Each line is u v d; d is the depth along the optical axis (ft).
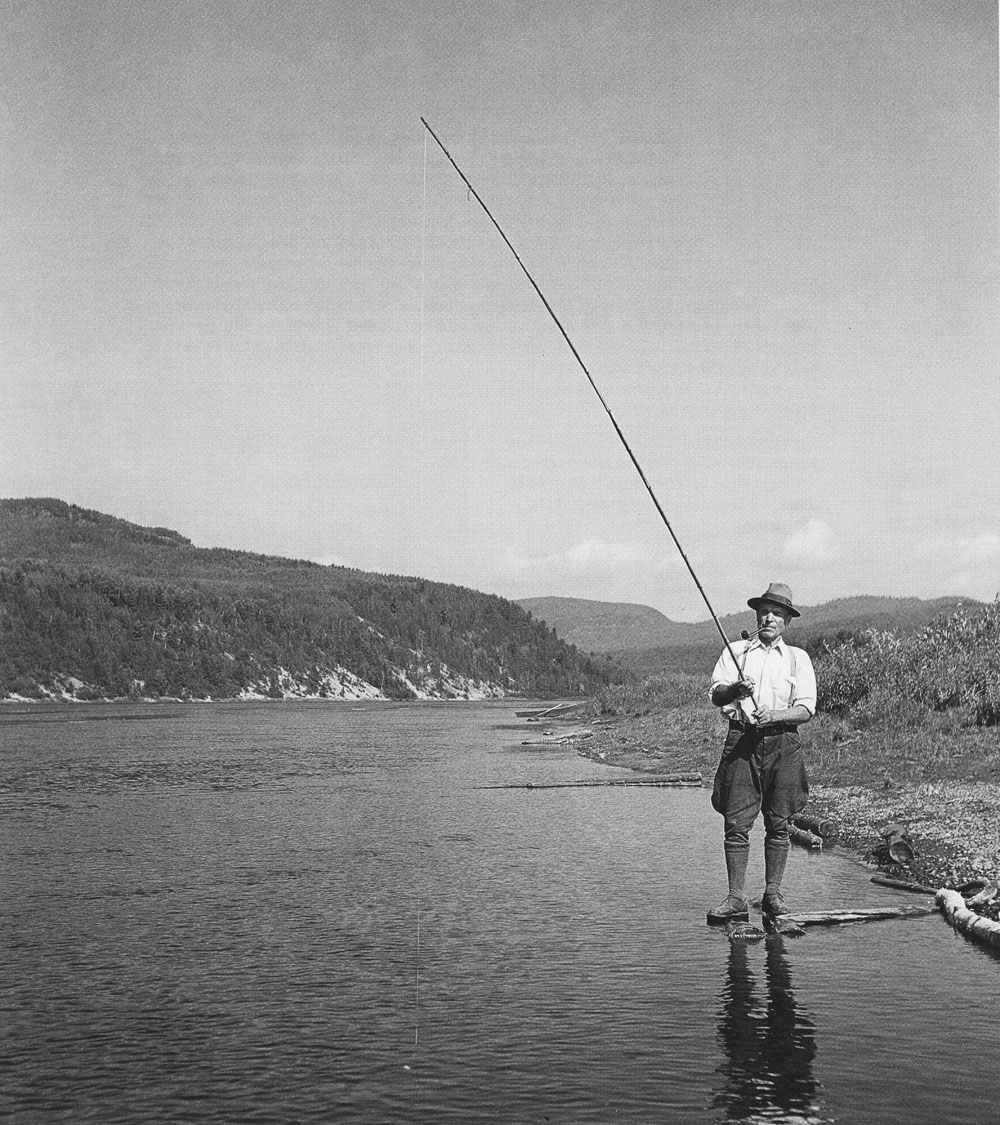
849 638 99.19
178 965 23.21
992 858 32.89
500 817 47.75
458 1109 15.43
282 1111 15.42
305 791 59.88
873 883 31.89
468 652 578.25
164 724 159.84
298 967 22.97
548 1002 20.27
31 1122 15.12
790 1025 18.88
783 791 27.20
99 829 44.68
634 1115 15.19
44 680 359.46
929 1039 18.13
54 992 21.27
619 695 149.89
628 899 29.76
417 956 23.71
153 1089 16.28
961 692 69.87
